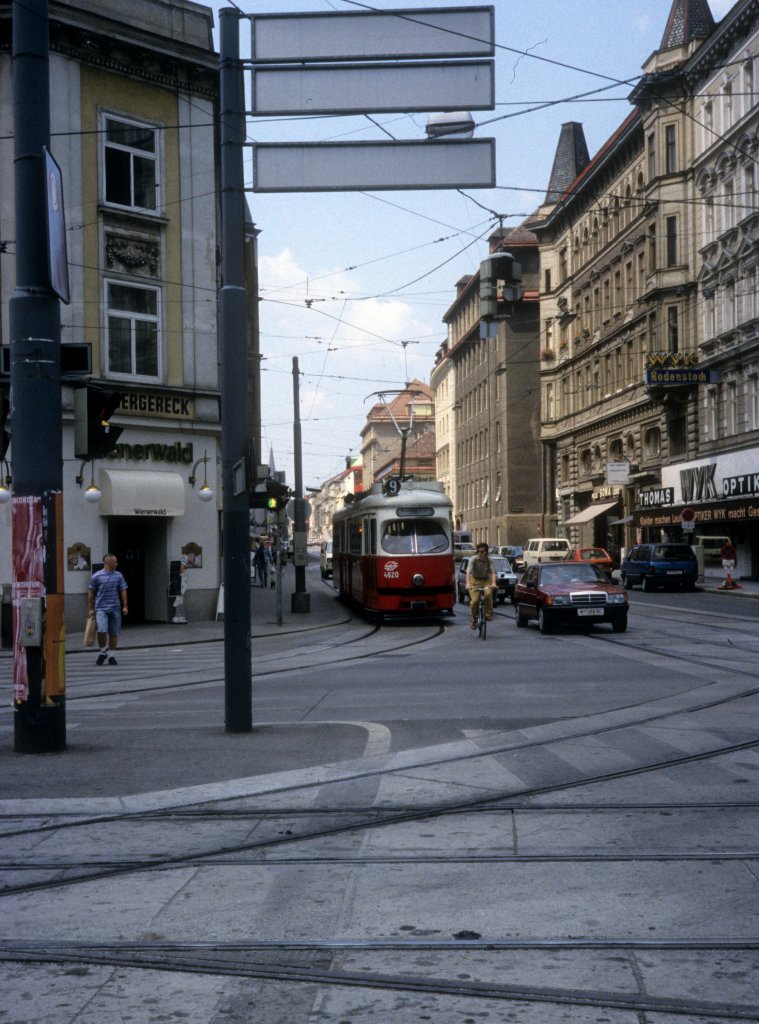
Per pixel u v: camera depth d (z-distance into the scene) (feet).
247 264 149.69
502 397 246.47
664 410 170.30
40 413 32.24
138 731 37.04
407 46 37.04
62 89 88.63
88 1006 14.15
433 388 364.79
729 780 27.86
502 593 122.11
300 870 20.54
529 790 27.07
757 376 143.13
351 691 48.88
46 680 32.63
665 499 168.86
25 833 23.59
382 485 94.84
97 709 44.60
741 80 144.56
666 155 165.37
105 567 65.00
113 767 30.32
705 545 163.02
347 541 117.39
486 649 68.69
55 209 32.83
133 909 18.29
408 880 19.76
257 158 37.40
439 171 37.58
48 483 32.45
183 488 94.89
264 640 81.35
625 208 183.52
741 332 145.89
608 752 32.01
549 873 20.03
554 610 77.66
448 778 28.63
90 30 88.84
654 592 138.82
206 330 98.43
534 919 17.39
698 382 154.71
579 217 212.84
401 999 14.28
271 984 14.88
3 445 33.40
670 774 28.78
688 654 60.80
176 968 15.48
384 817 24.58
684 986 14.56
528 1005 14.03
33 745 32.48
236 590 36.52
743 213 144.46
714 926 16.92
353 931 16.94
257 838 22.91
